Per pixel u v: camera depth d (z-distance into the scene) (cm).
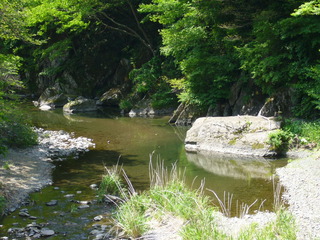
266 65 1438
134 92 2580
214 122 1395
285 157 1193
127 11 3019
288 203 801
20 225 698
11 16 1222
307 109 1379
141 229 644
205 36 1914
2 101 1220
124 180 990
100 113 2444
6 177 955
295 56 1470
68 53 3353
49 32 3369
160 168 1115
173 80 2089
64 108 2567
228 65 1778
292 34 1358
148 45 2786
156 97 2350
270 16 1523
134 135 1667
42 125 1947
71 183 968
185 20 1906
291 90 1451
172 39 1972
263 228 602
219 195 868
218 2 1714
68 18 2822
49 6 2564
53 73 3222
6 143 1262
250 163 1157
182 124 1947
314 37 1373
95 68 3144
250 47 1628
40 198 851
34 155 1228
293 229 586
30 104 2938
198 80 1889
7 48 3375
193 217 642
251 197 848
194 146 1395
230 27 1730
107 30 3169
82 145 1446
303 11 1203
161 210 693
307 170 998
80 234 660
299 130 1264
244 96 1734
